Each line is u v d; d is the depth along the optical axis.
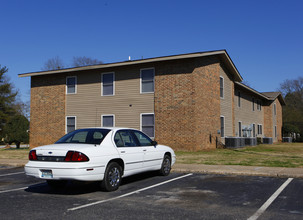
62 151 7.12
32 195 7.46
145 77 20.45
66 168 6.92
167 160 10.29
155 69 19.94
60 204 6.47
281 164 12.35
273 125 38.19
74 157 6.99
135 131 9.18
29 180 9.88
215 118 21.50
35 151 7.46
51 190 8.10
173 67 19.38
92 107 22.17
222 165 12.15
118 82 21.36
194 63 18.81
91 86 22.34
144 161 8.98
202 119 19.47
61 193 7.67
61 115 23.25
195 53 18.47
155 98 19.81
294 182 8.85
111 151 7.76
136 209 6.00
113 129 8.39
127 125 20.78
